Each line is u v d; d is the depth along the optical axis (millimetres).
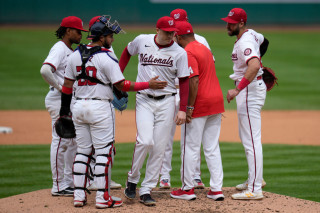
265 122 44656
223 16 154625
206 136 20016
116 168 27312
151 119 18672
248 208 18469
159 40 18359
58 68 20078
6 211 17922
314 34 126188
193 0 153375
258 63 18875
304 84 64938
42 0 144125
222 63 79250
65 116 18797
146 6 151625
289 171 27047
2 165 27766
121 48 76438
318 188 23703
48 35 112250
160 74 18672
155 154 18953
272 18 154875
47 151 31625
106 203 18125
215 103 19547
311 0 154500
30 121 43500
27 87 60156
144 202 18688
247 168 27609
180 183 24531
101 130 17984
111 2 148750
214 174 19688
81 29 20203
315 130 40594
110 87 18203
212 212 17891
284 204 19141
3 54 84125
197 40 22266
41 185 23812
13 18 143375
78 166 18297
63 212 17656
